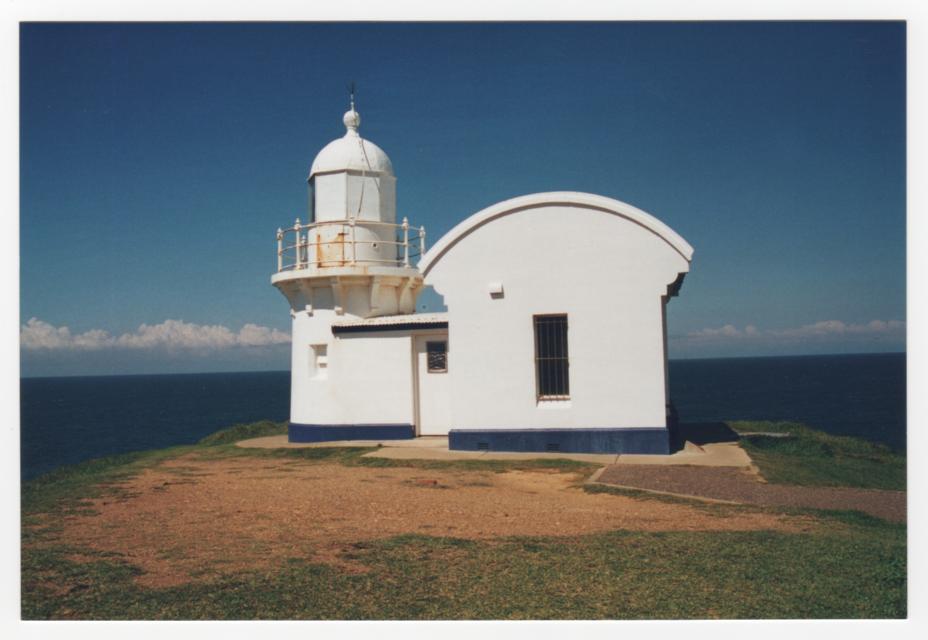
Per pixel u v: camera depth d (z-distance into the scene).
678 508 12.88
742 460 17.80
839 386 110.31
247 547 10.30
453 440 19.78
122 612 8.10
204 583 8.89
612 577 9.12
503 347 19.61
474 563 9.59
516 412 19.48
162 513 12.56
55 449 54.75
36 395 169.38
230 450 22.03
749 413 66.19
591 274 19.09
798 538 10.75
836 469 18.11
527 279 19.47
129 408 108.69
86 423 80.12
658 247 18.72
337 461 18.91
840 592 8.66
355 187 23.62
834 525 11.68
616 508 12.88
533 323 19.48
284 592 8.62
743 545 10.36
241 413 91.69
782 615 8.07
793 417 61.59
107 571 9.28
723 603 8.38
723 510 12.73
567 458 18.25
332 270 22.45
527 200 19.34
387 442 21.84
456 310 19.88
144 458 21.47
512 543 10.48
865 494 14.27
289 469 17.91
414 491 14.45
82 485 15.73
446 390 22.30
